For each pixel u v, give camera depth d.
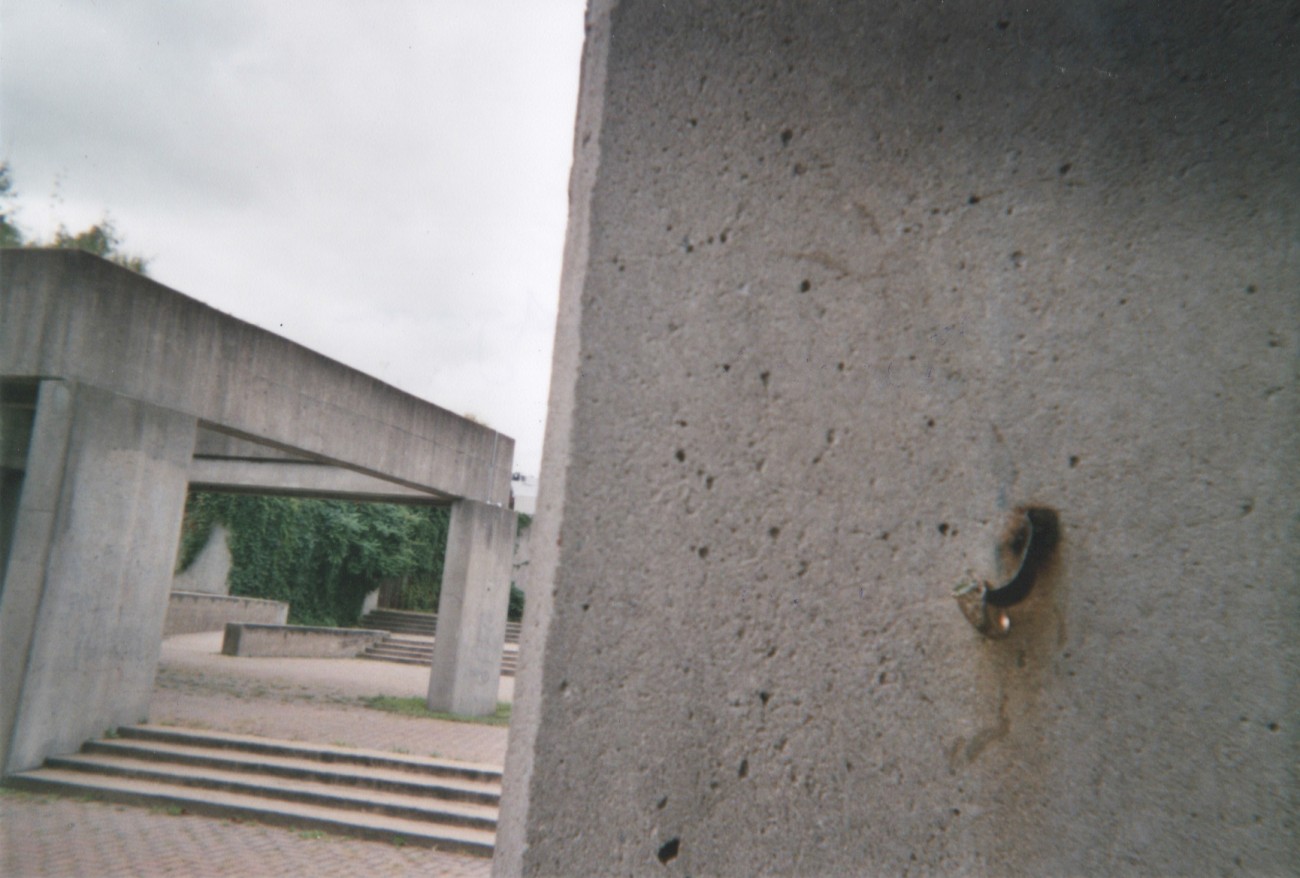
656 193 1.51
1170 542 1.35
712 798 1.32
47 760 7.89
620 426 1.43
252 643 19.22
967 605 1.33
